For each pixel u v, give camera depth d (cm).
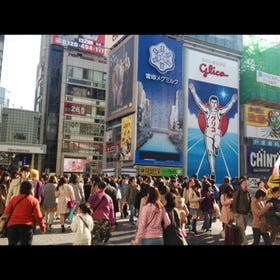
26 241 595
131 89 5275
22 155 6259
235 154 5962
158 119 5225
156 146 5112
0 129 6172
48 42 6725
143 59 5284
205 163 5597
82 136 6669
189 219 1281
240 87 6650
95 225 729
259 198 877
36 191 1009
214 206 1167
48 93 6581
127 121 5216
